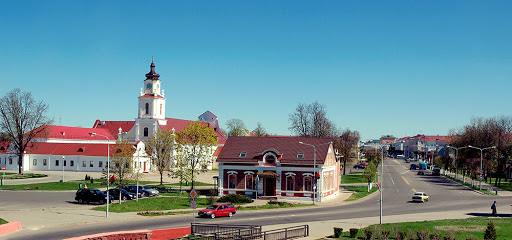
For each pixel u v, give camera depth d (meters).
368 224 45.38
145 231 34.91
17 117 100.19
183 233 38.03
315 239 37.66
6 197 63.50
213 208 48.66
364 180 103.44
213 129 74.69
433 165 164.62
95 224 42.69
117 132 135.88
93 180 86.69
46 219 44.59
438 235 35.75
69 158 110.88
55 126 123.31
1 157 113.75
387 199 69.38
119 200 59.06
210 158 74.31
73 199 62.34
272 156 67.06
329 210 56.12
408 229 40.81
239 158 68.38
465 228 41.56
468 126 119.69
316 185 64.50
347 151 125.88
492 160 101.00
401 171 139.50
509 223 45.09
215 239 34.72
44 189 73.06
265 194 67.38
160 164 85.06
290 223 45.22
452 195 75.31
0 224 38.97
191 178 71.19
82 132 129.25
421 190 83.62
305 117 108.12
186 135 72.88
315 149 64.94
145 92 123.44
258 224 44.09
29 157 113.12
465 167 113.00
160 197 65.19
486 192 79.50
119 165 58.22
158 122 122.38
